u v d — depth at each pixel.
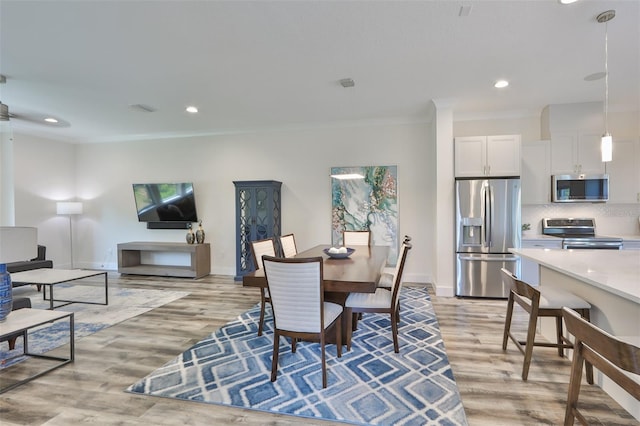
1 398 2.13
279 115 5.03
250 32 2.63
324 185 5.59
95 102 4.35
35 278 3.83
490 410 1.98
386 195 5.31
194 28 2.57
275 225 5.51
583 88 3.91
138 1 2.21
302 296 2.23
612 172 4.44
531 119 4.88
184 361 2.64
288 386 2.27
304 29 2.59
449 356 2.70
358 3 2.26
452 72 3.43
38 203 6.07
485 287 4.36
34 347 2.92
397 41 2.78
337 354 2.71
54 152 6.34
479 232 4.40
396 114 5.02
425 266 5.23
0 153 5.69
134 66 3.25
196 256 5.65
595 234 4.71
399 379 2.35
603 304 2.26
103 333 3.25
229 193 6.02
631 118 4.63
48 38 2.70
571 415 1.64
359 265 2.94
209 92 4.01
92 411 1.99
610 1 2.24
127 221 6.50
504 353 2.75
